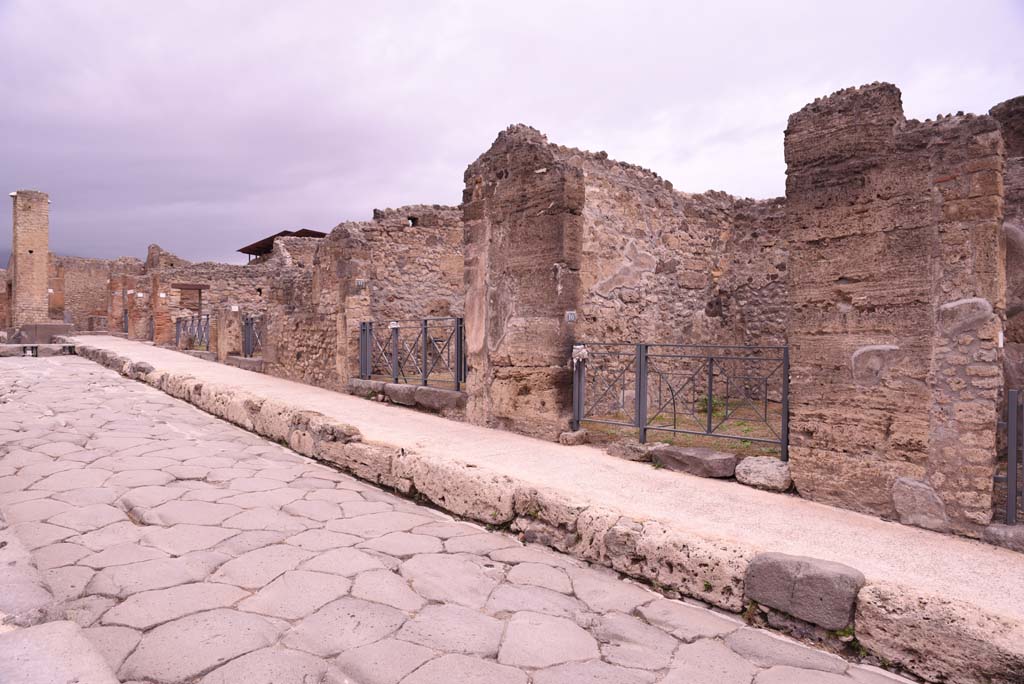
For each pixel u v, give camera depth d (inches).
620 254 297.1
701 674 97.7
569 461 203.5
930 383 148.6
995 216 140.9
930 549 132.3
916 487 148.9
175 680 89.0
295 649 99.5
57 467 198.4
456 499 178.2
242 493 184.7
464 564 140.9
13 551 106.6
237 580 124.5
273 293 527.8
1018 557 129.1
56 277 1359.5
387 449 209.9
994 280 140.6
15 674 68.6
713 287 355.6
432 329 491.5
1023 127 197.9
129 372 439.8
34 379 391.9
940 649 97.0
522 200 260.7
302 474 214.1
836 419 163.8
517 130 267.9
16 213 1141.1
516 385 260.4
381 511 178.4
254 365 541.6
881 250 157.8
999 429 147.6
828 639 108.3
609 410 289.4
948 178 147.4
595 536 142.8
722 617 119.4
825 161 167.9
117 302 1100.5
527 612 118.0
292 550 141.9
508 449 218.8
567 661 100.2
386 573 132.4
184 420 293.0
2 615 83.3
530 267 256.8
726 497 167.5
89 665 72.4
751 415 295.9
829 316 166.4
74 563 128.4
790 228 175.0
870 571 117.7
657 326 319.0
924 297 150.4
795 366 172.1
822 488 165.6
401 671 94.7
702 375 345.4
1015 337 190.2
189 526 153.4
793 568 112.8
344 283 410.3
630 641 108.5
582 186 251.9
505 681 93.4
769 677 97.7
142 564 129.4
